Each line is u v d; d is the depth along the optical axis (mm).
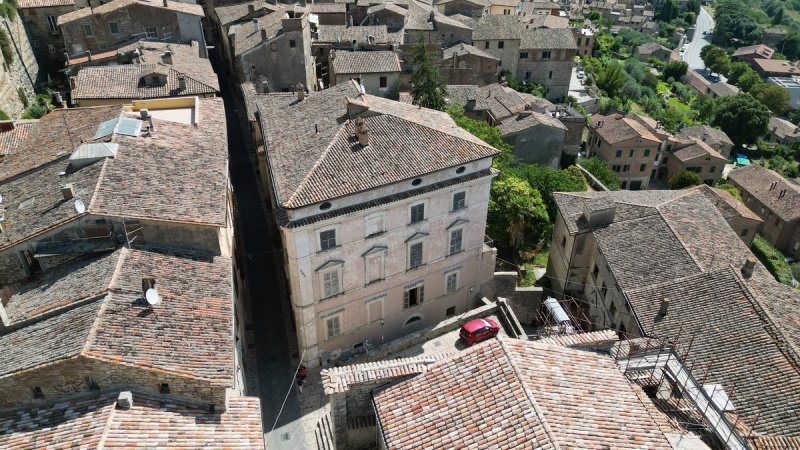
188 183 35938
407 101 76562
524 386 24031
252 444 26266
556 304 45375
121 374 25562
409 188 39375
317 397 39750
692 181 98125
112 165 34938
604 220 48031
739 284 37906
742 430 29562
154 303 28469
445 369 26297
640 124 107938
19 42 71000
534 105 90688
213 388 26719
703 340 35812
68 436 23938
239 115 77250
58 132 41594
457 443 22969
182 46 72250
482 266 47281
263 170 56219
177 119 45656
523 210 58906
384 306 43531
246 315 46500
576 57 157875
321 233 37375
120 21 71875
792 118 161625
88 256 32406
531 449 21781
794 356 33094
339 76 75812
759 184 98875
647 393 31594
